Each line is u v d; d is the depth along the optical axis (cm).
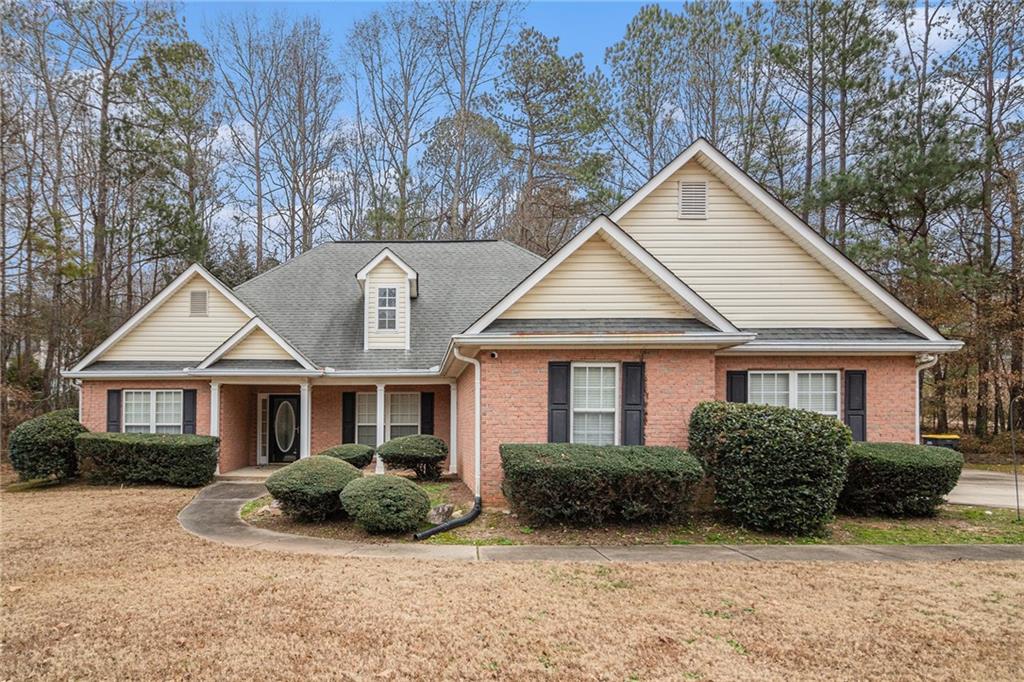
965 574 671
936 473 973
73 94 2412
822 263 1207
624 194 2709
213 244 2997
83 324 2378
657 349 1033
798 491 848
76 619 524
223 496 1223
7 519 994
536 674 427
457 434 1549
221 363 1522
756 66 2512
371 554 754
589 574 659
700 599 581
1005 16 2316
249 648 465
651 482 860
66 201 2478
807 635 498
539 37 2997
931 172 1980
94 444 1369
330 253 2047
